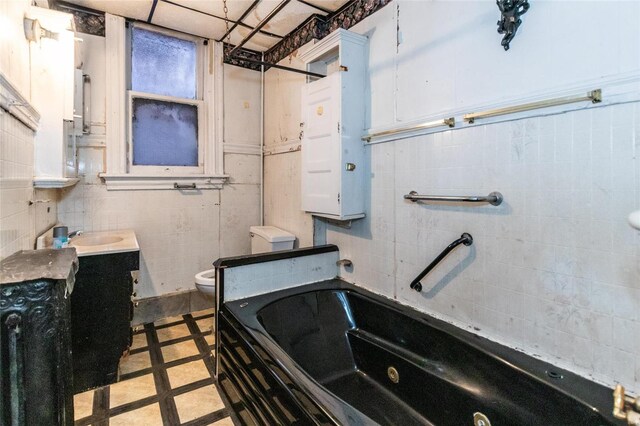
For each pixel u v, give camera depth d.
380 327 1.98
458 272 1.69
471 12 1.59
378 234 2.16
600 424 1.07
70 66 1.89
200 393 1.90
